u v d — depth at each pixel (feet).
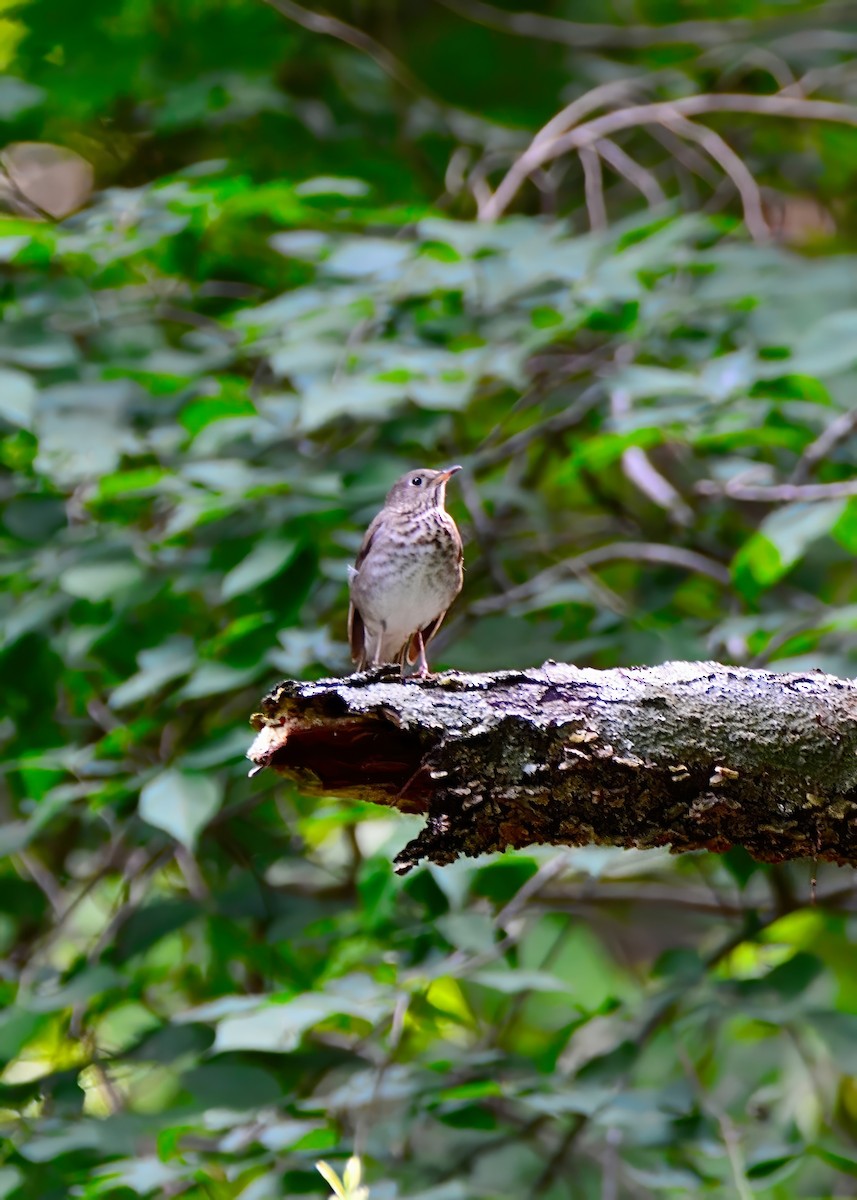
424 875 26.25
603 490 40.19
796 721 15.92
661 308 31.76
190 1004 34.45
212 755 24.62
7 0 41.24
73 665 30.19
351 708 15.44
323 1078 29.48
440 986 29.04
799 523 24.99
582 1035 32.32
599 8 51.83
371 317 30.48
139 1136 24.77
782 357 30.83
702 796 15.80
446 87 50.24
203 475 27.17
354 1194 17.06
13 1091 26.81
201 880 31.07
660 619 32.09
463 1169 28.09
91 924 37.58
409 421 32.17
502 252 32.27
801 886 33.58
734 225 33.94
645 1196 31.35
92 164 45.09
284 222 35.14
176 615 32.19
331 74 44.68
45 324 30.50
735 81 48.67
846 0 49.57
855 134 46.01
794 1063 32.96
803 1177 32.60
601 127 38.60
